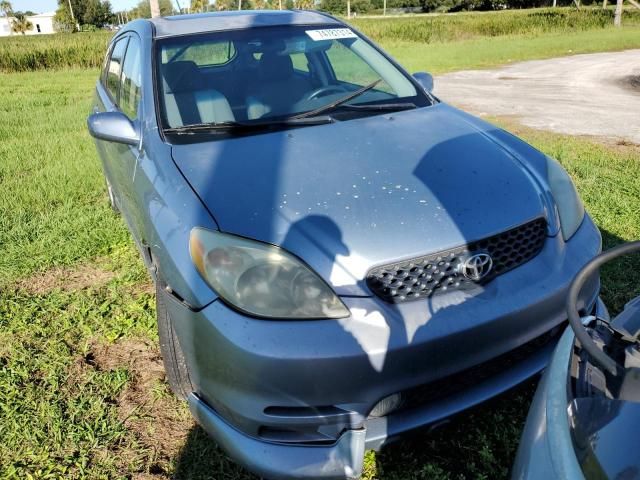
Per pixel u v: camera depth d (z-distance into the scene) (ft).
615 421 3.65
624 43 66.23
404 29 78.69
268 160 7.70
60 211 15.31
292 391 5.87
